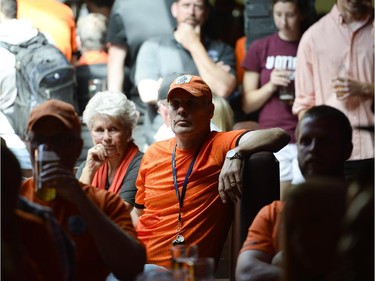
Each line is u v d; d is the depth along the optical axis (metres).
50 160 7.12
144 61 12.97
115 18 13.09
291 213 5.72
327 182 5.79
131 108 9.62
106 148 9.48
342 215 5.64
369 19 12.36
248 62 12.98
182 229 8.75
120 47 13.10
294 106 12.70
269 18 13.00
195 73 12.97
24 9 12.95
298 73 12.63
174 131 8.89
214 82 12.95
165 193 8.89
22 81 12.74
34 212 6.57
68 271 6.64
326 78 12.45
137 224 9.12
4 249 5.92
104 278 7.41
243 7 13.21
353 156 11.90
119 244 7.08
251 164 8.53
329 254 5.64
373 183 5.48
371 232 5.33
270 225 7.59
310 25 12.87
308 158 7.95
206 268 6.48
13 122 12.71
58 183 7.08
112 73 13.10
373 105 12.11
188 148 8.92
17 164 6.18
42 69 12.79
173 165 8.94
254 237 7.60
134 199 9.44
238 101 13.05
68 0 13.52
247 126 11.39
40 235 6.30
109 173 9.63
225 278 10.08
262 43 12.95
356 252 5.32
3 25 12.84
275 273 7.33
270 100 12.88
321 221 5.66
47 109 7.35
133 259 7.15
